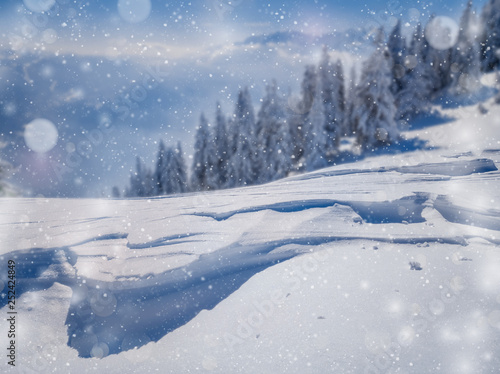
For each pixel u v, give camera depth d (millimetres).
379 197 5840
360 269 4008
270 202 5906
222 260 4328
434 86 26141
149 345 3314
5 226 5461
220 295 3879
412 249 4430
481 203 5453
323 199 5883
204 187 22469
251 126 21328
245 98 21359
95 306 3736
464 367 2492
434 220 5230
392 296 3441
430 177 7090
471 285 3508
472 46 23734
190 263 4215
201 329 3416
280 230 4898
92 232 5117
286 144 19703
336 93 24703
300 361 2748
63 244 4711
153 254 4414
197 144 22203
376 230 4945
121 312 3686
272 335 3121
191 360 2996
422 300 3330
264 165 20531
